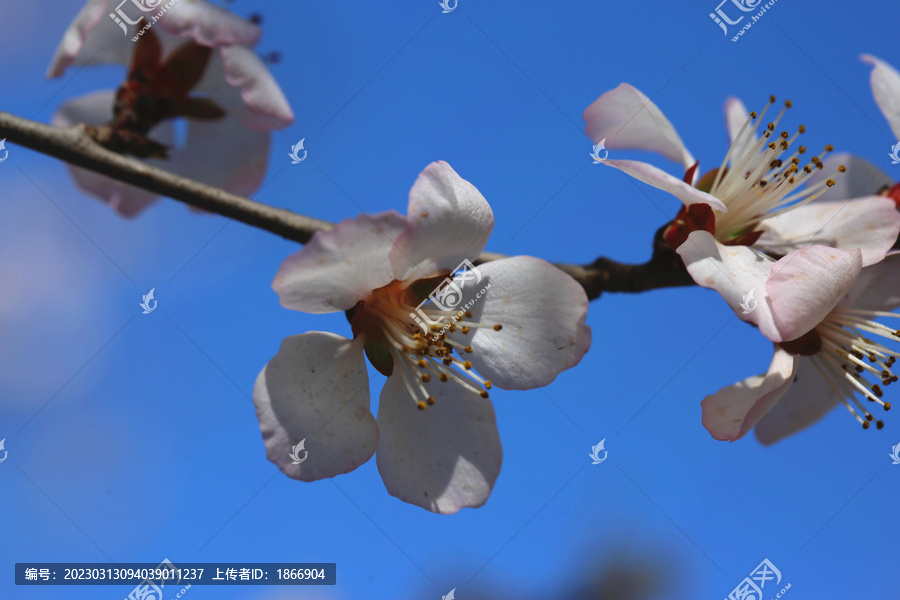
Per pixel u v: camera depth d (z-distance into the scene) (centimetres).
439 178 17
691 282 19
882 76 19
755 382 18
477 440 18
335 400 18
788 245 19
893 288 18
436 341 18
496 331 18
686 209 19
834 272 17
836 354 18
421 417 18
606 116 19
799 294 17
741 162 19
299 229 18
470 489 18
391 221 17
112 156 18
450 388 18
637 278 19
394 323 18
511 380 18
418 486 18
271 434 18
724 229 19
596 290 19
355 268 17
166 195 18
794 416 19
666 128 19
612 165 18
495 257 19
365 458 18
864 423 18
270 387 18
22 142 19
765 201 19
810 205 19
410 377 18
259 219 18
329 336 18
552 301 18
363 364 18
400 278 18
